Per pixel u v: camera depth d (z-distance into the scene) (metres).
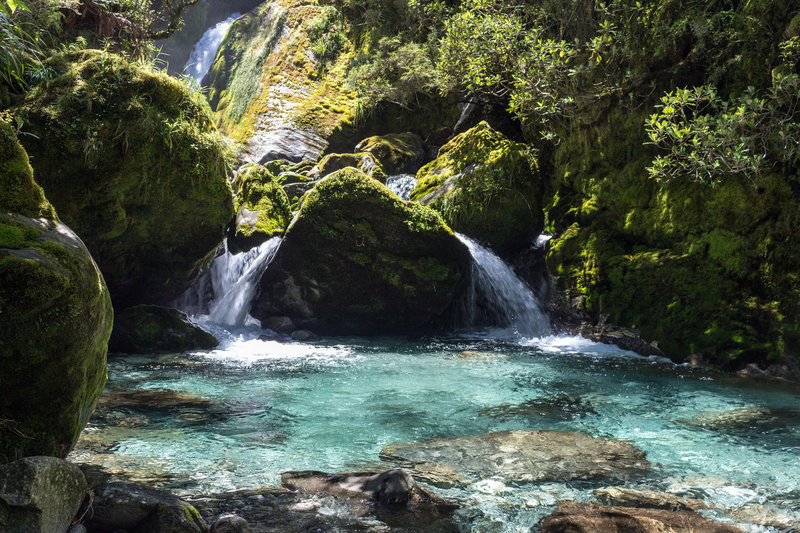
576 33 9.02
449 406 4.95
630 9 7.86
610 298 7.68
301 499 2.99
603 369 6.41
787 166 6.26
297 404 4.94
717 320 6.64
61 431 2.57
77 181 6.38
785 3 6.43
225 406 4.84
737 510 2.98
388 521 2.77
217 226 7.58
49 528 2.17
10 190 2.58
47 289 2.33
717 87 7.08
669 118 6.46
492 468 3.54
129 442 3.88
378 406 4.93
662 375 6.13
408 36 14.00
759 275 6.45
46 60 6.75
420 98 13.65
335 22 17.17
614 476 3.44
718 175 6.82
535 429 4.37
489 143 10.12
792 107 6.05
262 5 19.97
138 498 2.46
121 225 6.80
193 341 7.34
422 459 3.69
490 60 9.24
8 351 2.31
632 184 7.98
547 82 8.23
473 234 9.55
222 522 2.53
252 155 14.54
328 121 14.88
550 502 3.06
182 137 6.96
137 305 7.57
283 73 16.58
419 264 8.50
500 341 8.22
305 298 8.52
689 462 3.69
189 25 21.80
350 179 8.48
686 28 7.31
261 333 8.47
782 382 5.86
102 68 6.71
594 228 8.30
